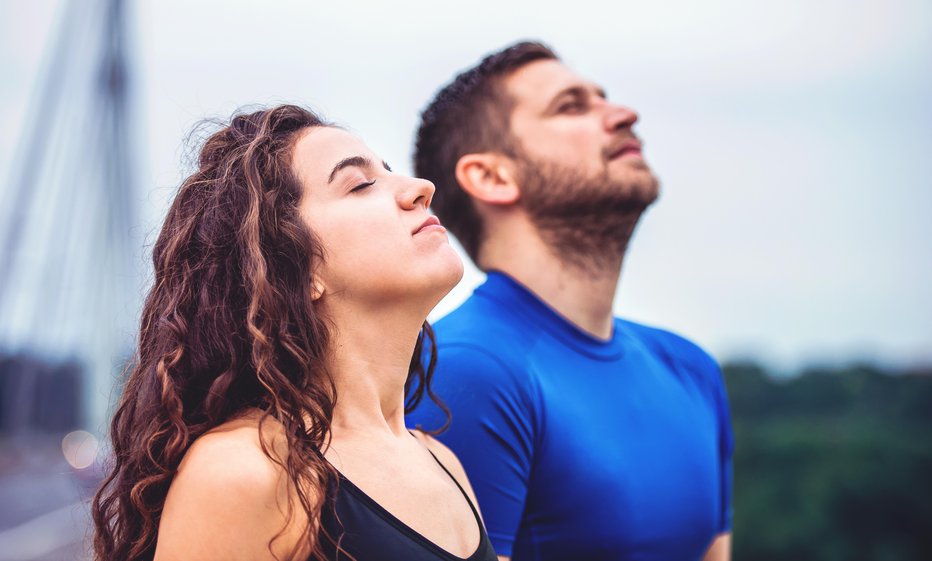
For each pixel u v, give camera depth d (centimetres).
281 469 109
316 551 108
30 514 994
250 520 106
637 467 182
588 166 196
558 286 197
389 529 113
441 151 218
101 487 128
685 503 189
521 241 201
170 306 126
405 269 126
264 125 136
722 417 227
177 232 132
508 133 204
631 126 206
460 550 122
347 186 131
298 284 125
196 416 122
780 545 1514
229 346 123
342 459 120
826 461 1546
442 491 127
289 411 115
